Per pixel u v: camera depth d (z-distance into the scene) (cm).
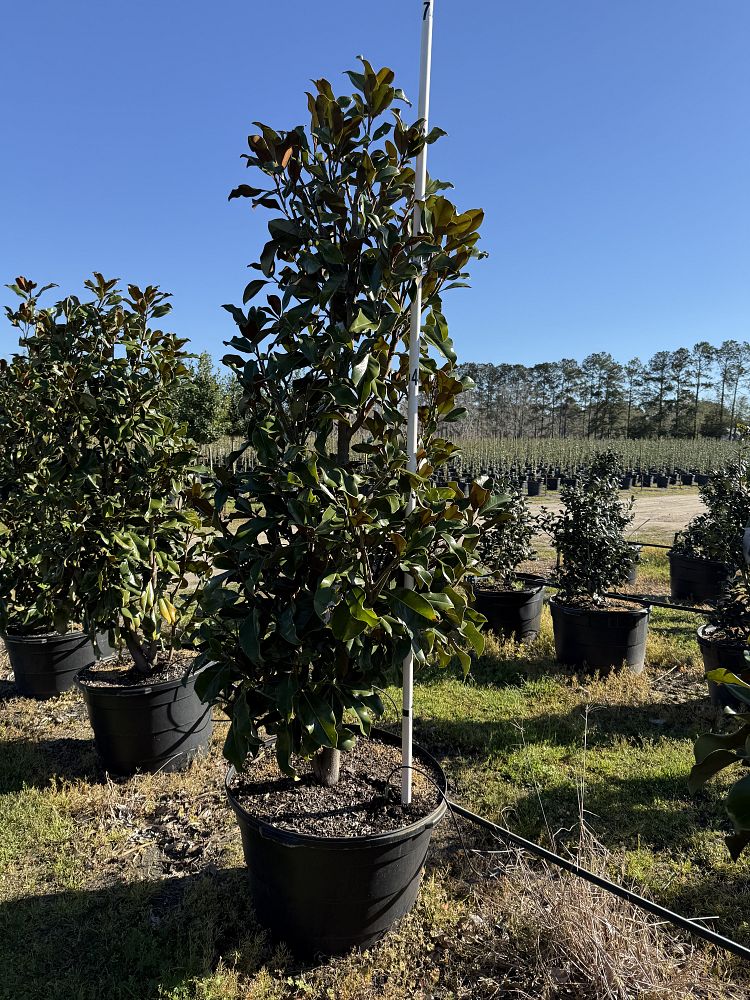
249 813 225
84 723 436
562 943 219
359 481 246
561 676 506
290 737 219
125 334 397
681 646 578
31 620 464
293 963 232
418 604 201
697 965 216
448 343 244
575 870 248
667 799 333
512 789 339
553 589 833
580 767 363
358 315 215
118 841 302
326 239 230
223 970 225
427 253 215
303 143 224
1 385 456
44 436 425
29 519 450
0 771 365
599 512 532
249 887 262
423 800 244
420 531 211
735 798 142
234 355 239
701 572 739
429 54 222
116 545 360
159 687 351
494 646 564
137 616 354
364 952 234
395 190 228
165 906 260
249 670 230
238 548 221
